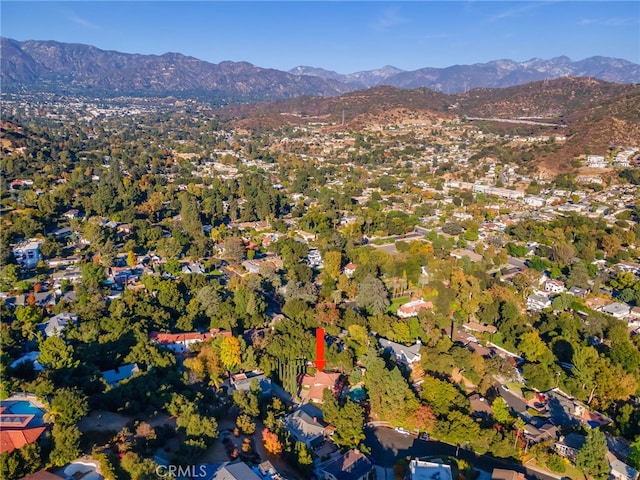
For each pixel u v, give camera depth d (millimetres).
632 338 161125
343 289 192375
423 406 119375
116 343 139375
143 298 168625
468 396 131625
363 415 122312
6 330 143250
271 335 148250
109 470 85812
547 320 167500
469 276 185875
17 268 196875
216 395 123625
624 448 115500
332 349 141500
